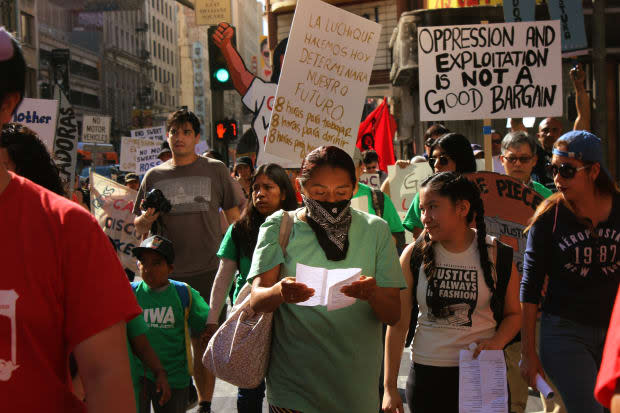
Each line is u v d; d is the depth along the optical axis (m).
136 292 4.63
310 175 3.01
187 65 114.56
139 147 15.76
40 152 3.09
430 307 3.51
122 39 84.75
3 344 1.61
